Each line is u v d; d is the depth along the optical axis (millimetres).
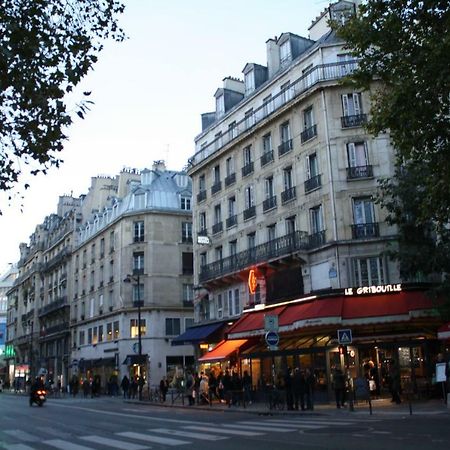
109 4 10359
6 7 9750
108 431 17062
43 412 27438
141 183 56281
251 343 30828
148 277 51156
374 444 11312
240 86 40812
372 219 26828
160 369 49438
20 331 88562
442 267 21672
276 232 31359
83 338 60688
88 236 62531
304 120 30109
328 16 32844
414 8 13258
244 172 34656
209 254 37875
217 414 22891
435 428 13703
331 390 25016
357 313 24438
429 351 24453
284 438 13148
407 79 13320
